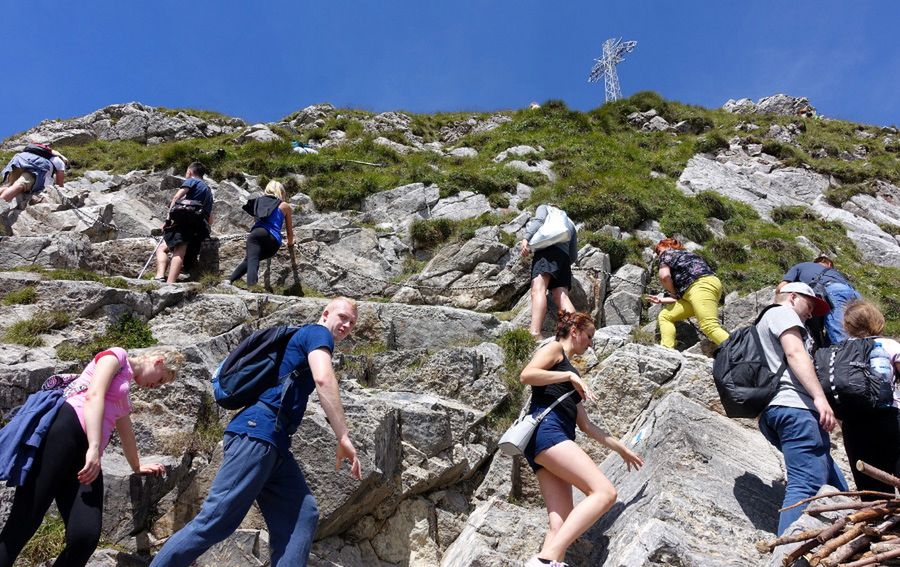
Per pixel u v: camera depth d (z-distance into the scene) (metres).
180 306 9.03
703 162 20.33
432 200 15.35
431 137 26.66
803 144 25.27
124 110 26.64
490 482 7.05
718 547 4.99
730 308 11.22
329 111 28.12
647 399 7.53
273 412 4.93
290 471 5.05
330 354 5.02
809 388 5.19
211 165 17.44
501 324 9.30
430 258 13.17
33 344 7.88
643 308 11.47
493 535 5.89
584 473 5.02
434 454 6.95
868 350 5.39
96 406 4.82
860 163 23.91
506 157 19.11
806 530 4.48
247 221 13.91
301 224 14.48
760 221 16.16
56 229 12.30
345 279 11.93
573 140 21.39
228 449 4.83
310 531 4.89
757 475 6.05
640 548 4.86
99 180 16.66
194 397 6.89
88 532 4.68
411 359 8.25
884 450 5.25
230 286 9.96
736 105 31.83
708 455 6.08
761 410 5.48
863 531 4.31
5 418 6.43
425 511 6.73
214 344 7.54
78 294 8.50
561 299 9.41
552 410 5.30
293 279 11.80
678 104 27.20
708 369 7.57
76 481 4.84
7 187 12.50
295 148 19.67
